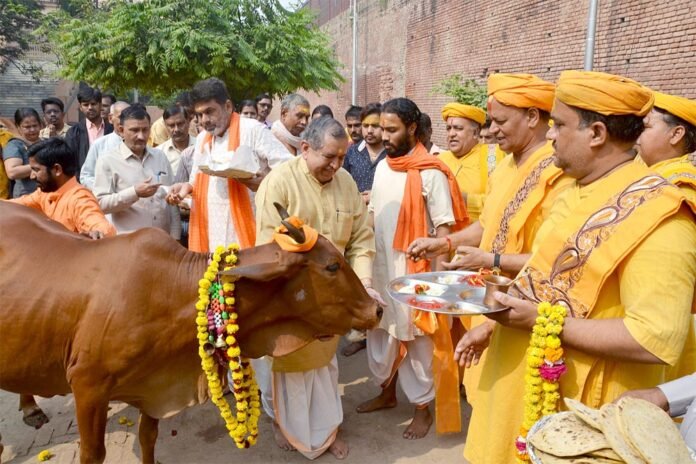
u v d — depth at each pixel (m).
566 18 11.29
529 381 2.12
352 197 3.60
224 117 4.10
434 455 3.80
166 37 10.80
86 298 2.71
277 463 3.71
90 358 2.70
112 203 4.34
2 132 6.95
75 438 3.90
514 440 2.32
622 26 9.98
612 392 2.09
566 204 2.22
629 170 2.06
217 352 2.81
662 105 3.13
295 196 3.39
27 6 22.97
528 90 2.81
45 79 25.23
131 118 4.54
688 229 1.90
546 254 2.15
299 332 2.91
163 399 2.99
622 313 2.06
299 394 3.55
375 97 22.06
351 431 4.07
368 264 3.62
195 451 3.82
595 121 2.02
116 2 11.66
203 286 2.70
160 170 4.82
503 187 3.05
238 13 11.71
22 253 2.85
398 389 4.73
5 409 4.27
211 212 4.14
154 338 2.73
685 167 2.87
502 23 13.45
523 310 2.08
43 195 3.84
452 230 3.98
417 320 3.64
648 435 1.63
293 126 5.97
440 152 5.76
